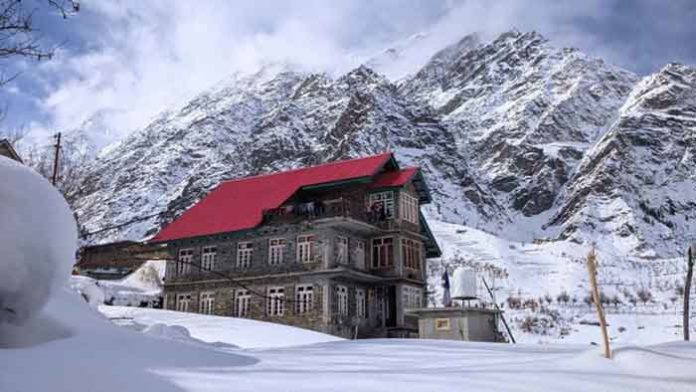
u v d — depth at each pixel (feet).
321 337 93.45
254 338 89.20
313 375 21.39
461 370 23.48
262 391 18.86
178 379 19.79
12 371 18.60
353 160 144.05
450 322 81.15
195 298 136.15
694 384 20.20
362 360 28.55
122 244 118.62
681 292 241.96
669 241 569.64
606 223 599.98
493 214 652.07
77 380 18.63
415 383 20.10
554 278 302.25
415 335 130.41
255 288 129.08
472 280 88.07
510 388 19.60
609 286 273.54
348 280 127.95
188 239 137.59
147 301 150.51
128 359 21.71
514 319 219.82
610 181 655.76
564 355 29.01
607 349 25.53
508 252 355.97
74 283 55.98
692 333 187.21
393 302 131.34
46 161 110.83
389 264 132.67
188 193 625.82
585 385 20.15
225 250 135.23
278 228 129.39
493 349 37.35
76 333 25.31
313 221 125.29
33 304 24.18
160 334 38.27
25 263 23.62
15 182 23.98
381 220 135.33
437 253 153.28
